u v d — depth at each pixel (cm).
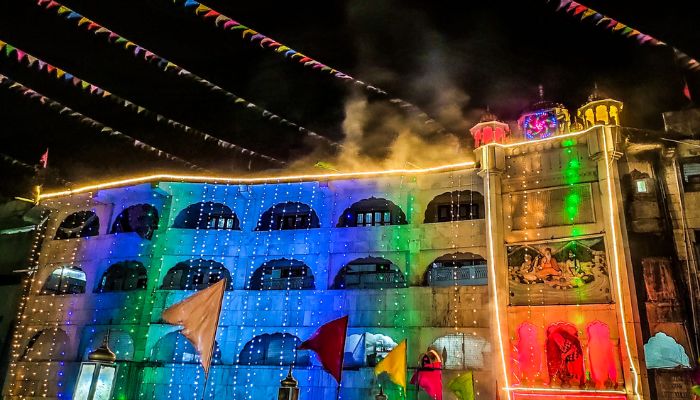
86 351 3312
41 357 3466
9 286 3791
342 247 3225
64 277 3859
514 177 2911
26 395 3275
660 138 2722
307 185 3375
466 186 3112
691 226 2598
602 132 2705
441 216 3281
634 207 2688
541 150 2888
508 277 2742
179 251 3372
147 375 3081
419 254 3103
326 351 1966
